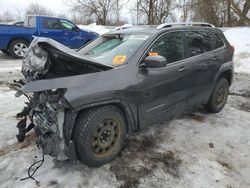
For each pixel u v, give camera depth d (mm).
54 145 3268
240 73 9758
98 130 3414
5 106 5703
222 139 4500
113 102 3455
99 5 34562
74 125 3273
